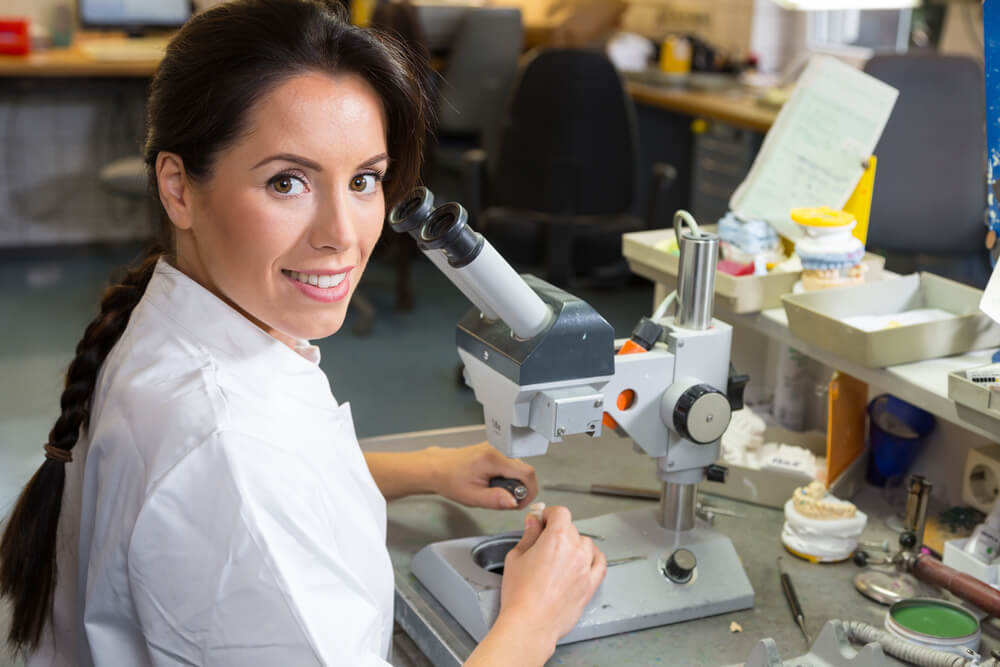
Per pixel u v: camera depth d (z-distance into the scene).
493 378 1.02
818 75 1.46
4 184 5.02
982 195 3.08
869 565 1.20
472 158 3.74
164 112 0.82
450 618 1.09
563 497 1.36
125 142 5.09
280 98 0.79
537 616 0.95
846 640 1.00
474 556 1.14
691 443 1.14
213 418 0.78
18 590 0.93
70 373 0.93
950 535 1.26
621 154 3.63
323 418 0.90
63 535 0.94
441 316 4.32
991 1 1.17
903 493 1.38
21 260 5.02
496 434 1.05
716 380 1.12
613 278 4.50
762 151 1.48
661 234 1.56
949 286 1.33
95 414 0.88
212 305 0.86
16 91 4.88
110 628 0.82
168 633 0.77
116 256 5.09
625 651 1.04
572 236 3.75
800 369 1.47
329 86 0.80
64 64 4.46
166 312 0.86
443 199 4.46
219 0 0.84
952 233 3.10
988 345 1.25
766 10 4.84
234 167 0.80
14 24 4.61
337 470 0.88
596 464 1.46
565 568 0.99
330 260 0.83
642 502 1.35
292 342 0.98
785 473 1.32
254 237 0.81
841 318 1.31
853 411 1.33
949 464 1.35
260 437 0.79
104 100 5.02
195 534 0.76
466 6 4.95
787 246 1.48
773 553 1.23
